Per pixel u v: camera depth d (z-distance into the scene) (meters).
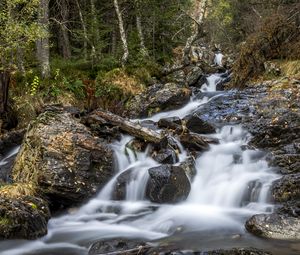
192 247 5.57
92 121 10.12
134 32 20.09
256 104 11.98
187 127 10.91
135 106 14.17
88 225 7.07
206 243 5.75
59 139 8.34
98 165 8.45
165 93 14.16
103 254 5.47
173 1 20.75
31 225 6.33
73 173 7.92
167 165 8.05
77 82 14.42
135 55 18.73
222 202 7.64
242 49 16.05
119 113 14.04
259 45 15.66
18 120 12.53
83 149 8.37
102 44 17.56
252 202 7.47
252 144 9.88
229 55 25.22
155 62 18.83
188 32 23.47
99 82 15.09
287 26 15.59
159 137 9.45
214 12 32.78
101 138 9.55
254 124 10.66
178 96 14.05
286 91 12.34
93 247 5.76
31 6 12.73
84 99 14.43
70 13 21.27
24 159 8.52
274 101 11.77
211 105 12.85
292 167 8.24
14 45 11.87
